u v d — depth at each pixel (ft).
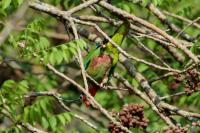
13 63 58.70
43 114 36.37
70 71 61.11
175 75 36.81
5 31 21.45
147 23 35.91
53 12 36.17
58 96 37.58
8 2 35.19
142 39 49.73
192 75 36.01
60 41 61.26
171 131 32.99
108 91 54.90
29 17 48.67
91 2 36.52
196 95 45.62
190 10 51.98
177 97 52.80
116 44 33.88
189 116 36.52
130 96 56.75
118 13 36.60
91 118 57.82
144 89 38.99
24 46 35.09
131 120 32.53
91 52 36.52
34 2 36.47
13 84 35.70
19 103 36.09
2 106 35.91
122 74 51.34
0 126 46.14
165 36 35.42
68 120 36.29
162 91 51.67
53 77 57.06
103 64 36.42
